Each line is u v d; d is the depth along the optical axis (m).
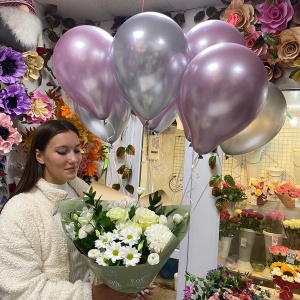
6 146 1.51
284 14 1.68
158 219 1.04
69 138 1.29
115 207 1.09
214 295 1.52
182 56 1.01
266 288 1.82
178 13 2.14
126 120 1.39
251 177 1.91
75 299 1.06
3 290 1.04
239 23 1.77
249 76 0.92
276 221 1.84
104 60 1.12
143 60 0.95
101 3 2.11
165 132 2.16
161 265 1.03
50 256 1.15
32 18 1.68
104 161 2.29
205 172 2.01
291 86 1.78
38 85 2.11
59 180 1.31
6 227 1.09
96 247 0.97
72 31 1.17
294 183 1.81
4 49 1.59
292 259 1.73
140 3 2.07
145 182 2.23
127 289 1.02
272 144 1.86
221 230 1.97
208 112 0.95
